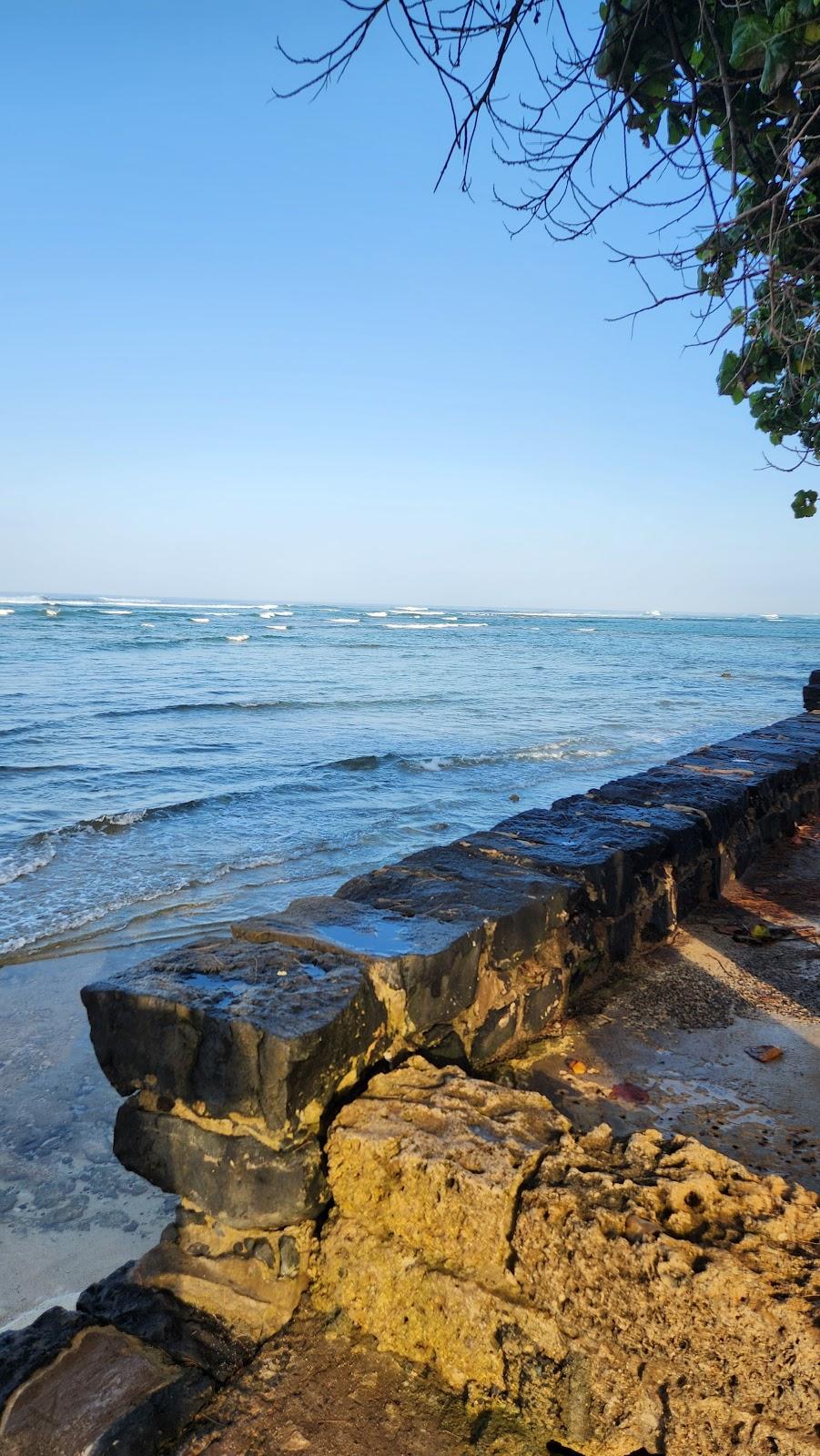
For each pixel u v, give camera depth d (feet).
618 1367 5.74
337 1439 5.87
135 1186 13.44
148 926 25.86
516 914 9.93
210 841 36.73
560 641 255.50
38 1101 15.97
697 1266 5.67
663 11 7.02
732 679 140.87
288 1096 6.52
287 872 32.14
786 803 21.77
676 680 136.36
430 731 73.72
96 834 37.45
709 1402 5.45
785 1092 9.61
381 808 43.80
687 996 12.19
